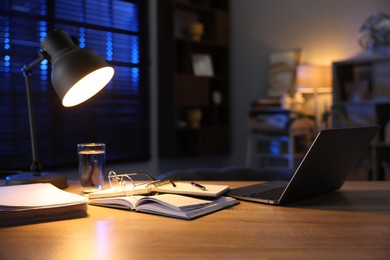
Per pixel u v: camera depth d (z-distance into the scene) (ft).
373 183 5.37
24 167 11.64
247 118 16.40
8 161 11.40
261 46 17.37
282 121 14.88
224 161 17.87
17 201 3.50
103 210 3.80
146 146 14.88
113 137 13.93
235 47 17.97
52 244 2.77
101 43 13.41
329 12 15.72
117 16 13.84
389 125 13.17
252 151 17.13
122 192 4.11
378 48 14.60
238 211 3.70
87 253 2.58
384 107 13.85
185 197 3.82
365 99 14.01
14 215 3.30
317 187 4.25
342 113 13.57
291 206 3.90
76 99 4.49
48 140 12.23
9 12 11.20
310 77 14.42
